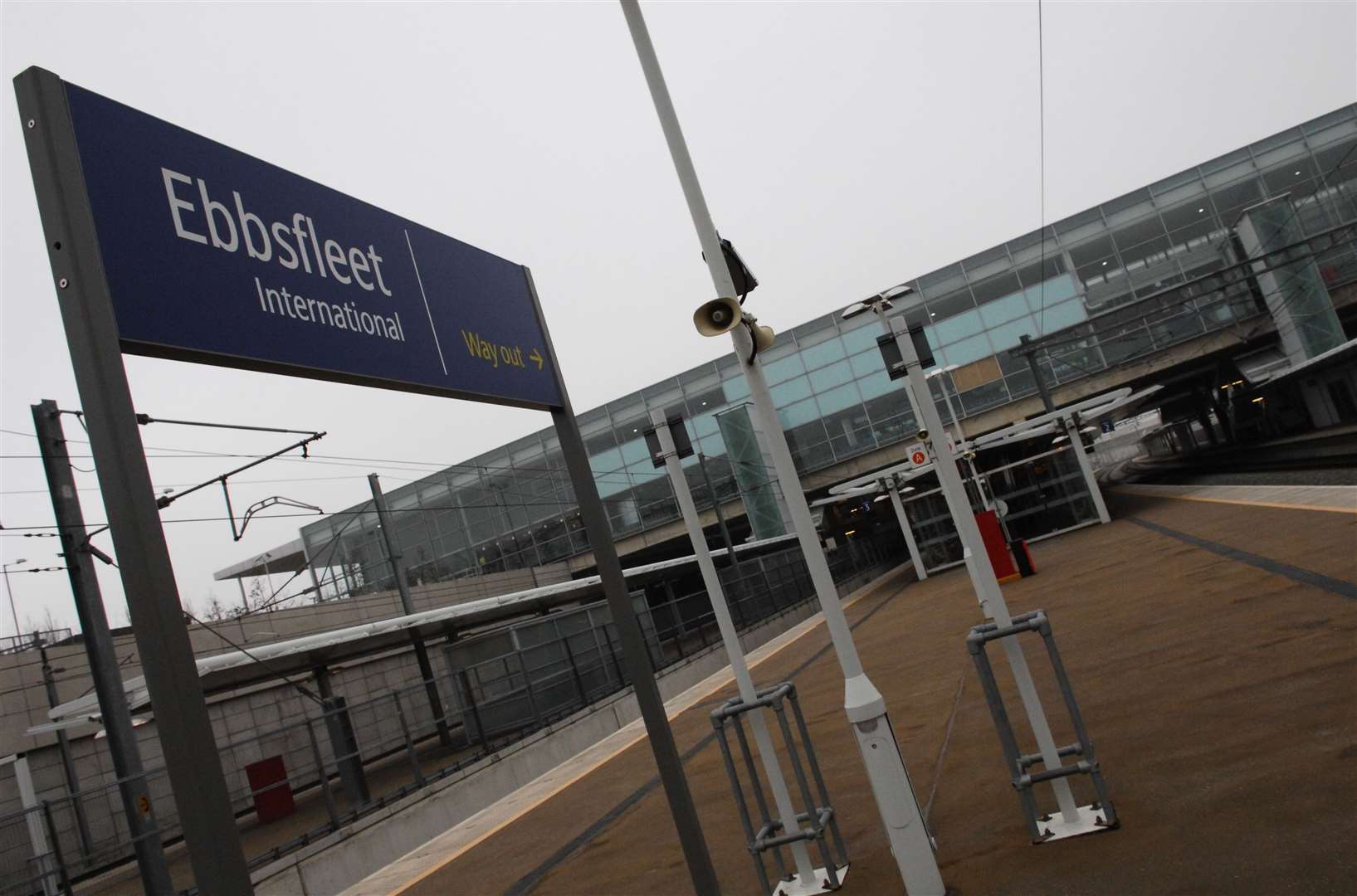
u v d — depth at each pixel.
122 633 20.34
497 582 38.41
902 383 41.56
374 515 44.94
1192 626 9.27
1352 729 5.03
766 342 4.85
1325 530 12.38
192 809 2.36
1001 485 34.66
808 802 5.02
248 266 3.19
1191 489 32.25
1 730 16.88
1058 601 14.70
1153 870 4.02
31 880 12.16
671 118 4.95
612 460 45.47
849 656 4.53
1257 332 39.00
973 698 9.10
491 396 4.48
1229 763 5.09
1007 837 4.96
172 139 3.02
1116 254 40.03
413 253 4.21
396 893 8.24
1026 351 32.31
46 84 2.64
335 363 3.48
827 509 44.50
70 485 11.46
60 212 2.58
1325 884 3.49
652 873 6.45
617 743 13.40
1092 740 6.39
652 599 52.81
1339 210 38.44
